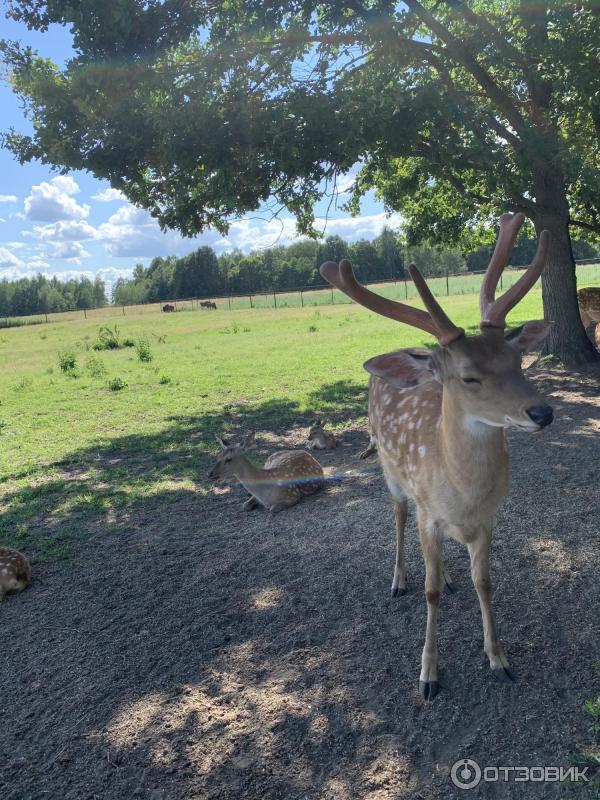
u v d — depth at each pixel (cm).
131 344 2486
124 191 1093
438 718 308
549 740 284
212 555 525
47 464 862
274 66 958
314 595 437
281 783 282
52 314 7188
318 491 652
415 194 1442
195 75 923
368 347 1775
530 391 265
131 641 408
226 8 943
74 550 566
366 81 957
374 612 406
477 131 922
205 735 316
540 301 2766
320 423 835
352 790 274
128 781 293
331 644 378
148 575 500
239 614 426
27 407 1277
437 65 982
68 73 882
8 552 500
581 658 334
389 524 539
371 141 848
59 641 418
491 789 265
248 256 10056
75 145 918
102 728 330
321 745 301
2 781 301
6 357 2441
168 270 11169
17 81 944
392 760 287
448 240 1534
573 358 1115
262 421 1011
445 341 280
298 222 1278
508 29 971
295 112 857
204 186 1055
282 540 538
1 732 335
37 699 360
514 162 912
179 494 694
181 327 3353
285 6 890
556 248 1095
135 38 888
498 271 332
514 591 405
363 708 321
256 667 366
